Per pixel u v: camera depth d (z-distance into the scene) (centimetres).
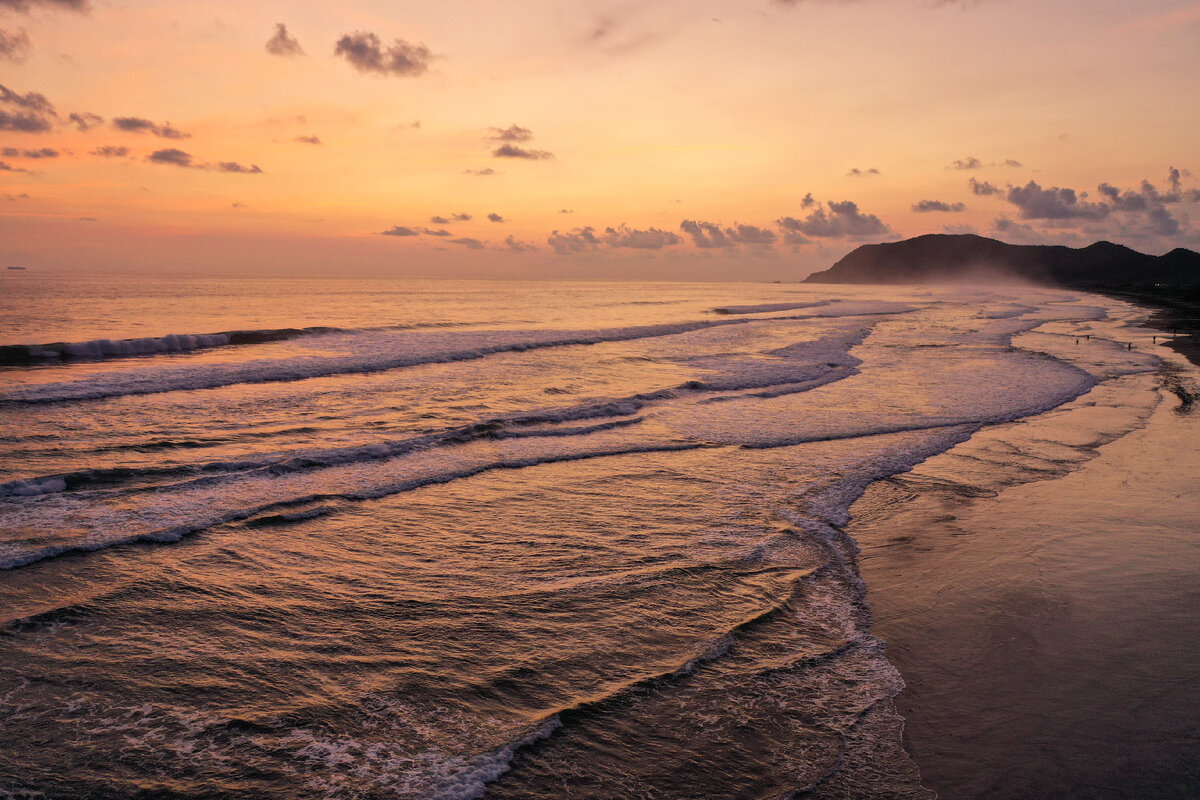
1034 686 517
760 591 671
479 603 631
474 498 925
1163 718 477
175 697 477
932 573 721
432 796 387
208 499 873
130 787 389
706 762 427
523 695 492
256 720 454
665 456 1155
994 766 428
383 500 905
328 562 711
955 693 508
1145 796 400
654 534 815
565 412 1430
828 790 405
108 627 567
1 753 411
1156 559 759
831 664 545
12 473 937
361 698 482
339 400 1515
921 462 1144
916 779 415
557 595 651
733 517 877
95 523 779
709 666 537
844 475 1062
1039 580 705
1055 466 1133
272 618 593
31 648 529
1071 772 421
